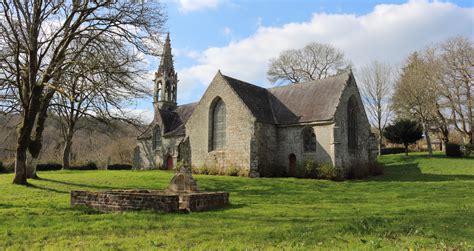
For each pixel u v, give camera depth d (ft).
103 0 77.77
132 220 37.24
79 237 29.99
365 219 36.42
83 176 96.99
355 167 110.52
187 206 44.39
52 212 43.01
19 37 75.31
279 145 116.47
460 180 96.94
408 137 158.92
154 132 154.71
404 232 30.99
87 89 74.84
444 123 162.20
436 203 55.31
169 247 26.40
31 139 88.07
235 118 113.19
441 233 30.71
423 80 151.23
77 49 80.53
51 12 77.20
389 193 70.59
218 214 41.45
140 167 158.61
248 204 52.26
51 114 118.21
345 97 113.29
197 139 122.93
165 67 166.40
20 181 74.95
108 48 74.74
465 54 154.61
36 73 77.66
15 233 31.50
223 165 114.01
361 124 120.88
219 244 27.25
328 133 105.81
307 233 30.45
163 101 163.84
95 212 44.14
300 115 114.32
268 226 34.24
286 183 87.40
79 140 211.00
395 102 165.68
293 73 197.57
